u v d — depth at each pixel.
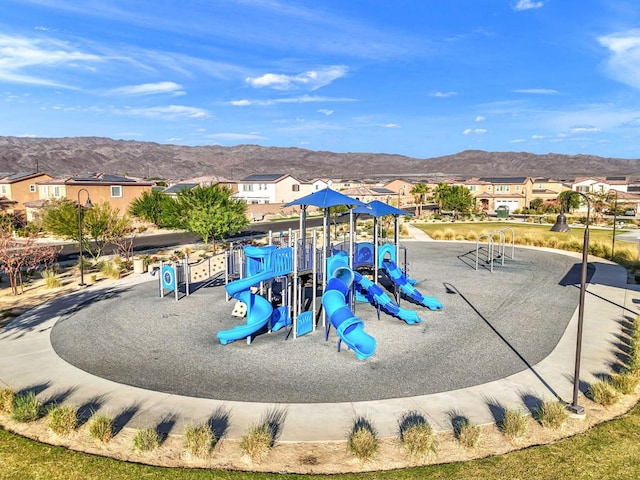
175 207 39.16
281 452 9.10
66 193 55.28
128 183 60.69
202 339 15.94
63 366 13.46
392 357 14.24
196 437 9.04
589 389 11.65
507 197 89.88
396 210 21.14
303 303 19.12
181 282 22.50
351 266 18.41
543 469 8.52
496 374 12.88
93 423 9.55
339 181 121.69
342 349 14.96
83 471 8.48
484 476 8.32
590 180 94.62
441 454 9.02
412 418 10.38
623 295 22.03
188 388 11.99
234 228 37.00
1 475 8.38
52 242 42.09
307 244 19.34
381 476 8.35
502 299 21.66
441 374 12.90
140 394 11.62
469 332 16.70
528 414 10.53
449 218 69.69
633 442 9.38
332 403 11.12
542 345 15.25
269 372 13.09
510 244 40.56
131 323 17.73
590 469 8.52
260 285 18.16
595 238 43.38
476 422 10.18
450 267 30.00
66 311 19.38
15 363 13.68
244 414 10.57
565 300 21.31
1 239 23.47
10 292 22.80
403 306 20.47
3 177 62.25
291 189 87.75
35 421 10.24
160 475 8.35
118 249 35.25
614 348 14.81
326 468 8.59
